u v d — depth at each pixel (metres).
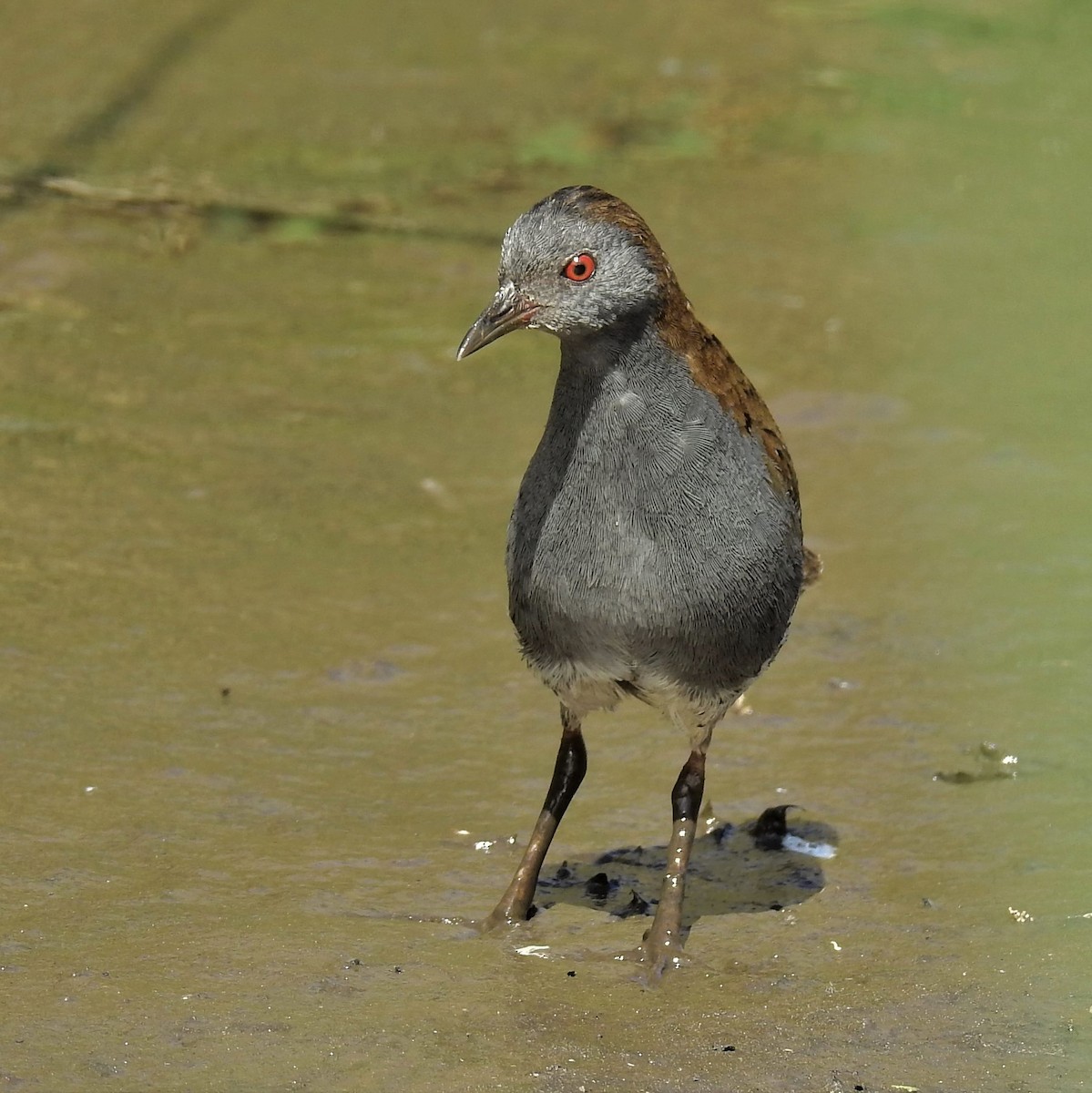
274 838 9.29
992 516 13.30
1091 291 17.69
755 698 10.96
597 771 10.23
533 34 24.14
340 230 18.17
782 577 8.61
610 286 8.13
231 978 7.96
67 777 9.70
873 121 22.30
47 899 8.58
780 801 9.88
